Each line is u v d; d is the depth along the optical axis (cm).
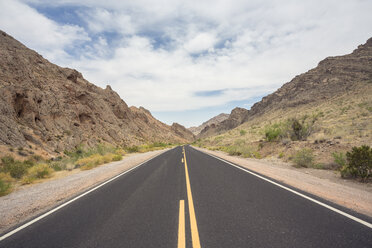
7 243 308
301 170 914
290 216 371
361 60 8856
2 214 445
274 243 276
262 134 3406
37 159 1703
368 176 659
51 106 2983
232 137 5006
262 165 1078
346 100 4944
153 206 455
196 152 2488
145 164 1327
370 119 2045
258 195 512
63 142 2602
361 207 409
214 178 756
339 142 1144
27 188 712
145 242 291
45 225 372
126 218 390
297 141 1460
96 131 4047
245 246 269
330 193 509
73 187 691
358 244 268
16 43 4322
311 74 10375
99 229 345
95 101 5259
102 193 596
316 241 279
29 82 2909
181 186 642
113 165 1286
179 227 337
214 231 318
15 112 2214
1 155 1482
